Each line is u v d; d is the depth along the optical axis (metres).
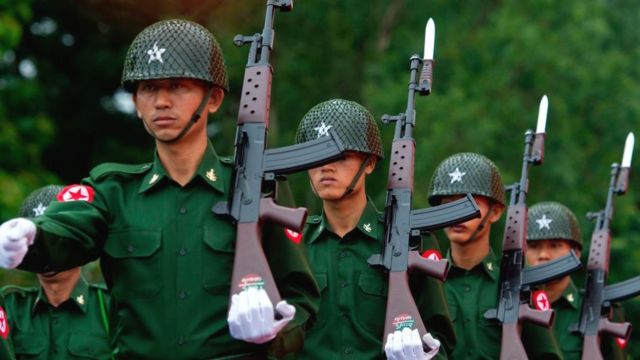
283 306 8.85
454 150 26.33
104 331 13.79
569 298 16.45
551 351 13.92
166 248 9.39
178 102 9.34
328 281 11.78
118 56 31.11
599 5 29.12
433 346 10.80
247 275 9.19
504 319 13.76
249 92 9.59
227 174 9.56
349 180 11.71
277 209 9.34
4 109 27.67
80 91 31.45
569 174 26.67
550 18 28.28
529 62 27.47
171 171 9.51
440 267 11.55
